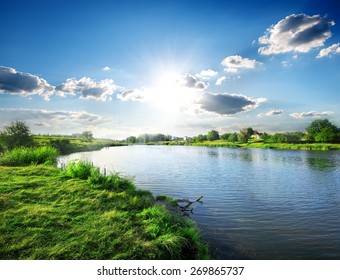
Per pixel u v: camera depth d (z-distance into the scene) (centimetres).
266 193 2153
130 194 1551
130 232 919
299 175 3134
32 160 2528
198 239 1055
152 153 8012
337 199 1948
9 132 4209
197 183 2606
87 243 831
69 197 1294
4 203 1121
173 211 1520
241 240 1163
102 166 4141
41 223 950
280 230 1297
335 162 4609
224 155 6856
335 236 1220
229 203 1831
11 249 765
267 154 6975
